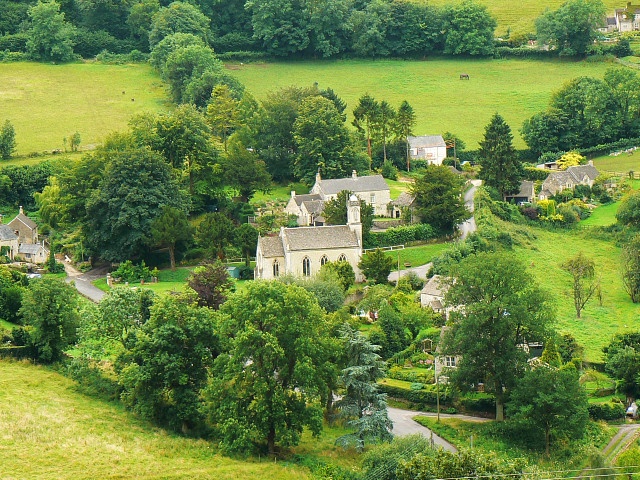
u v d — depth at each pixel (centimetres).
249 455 12988
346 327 14625
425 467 11450
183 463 12394
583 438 14138
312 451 13488
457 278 16100
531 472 12075
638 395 15875
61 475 11650
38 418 13088
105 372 14938
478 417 15162
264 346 13362
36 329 15238
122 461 12200
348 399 14175
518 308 15112
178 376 13488
